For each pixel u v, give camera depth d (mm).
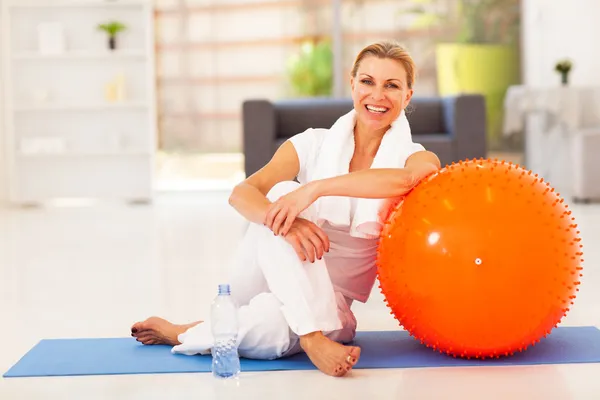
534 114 7730
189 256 4289
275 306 2086
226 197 7852
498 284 1913
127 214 6613
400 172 2072
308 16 8312
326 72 8336
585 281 3371
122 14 7637
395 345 2297
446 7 8266
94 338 2477
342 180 2053
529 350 2201
